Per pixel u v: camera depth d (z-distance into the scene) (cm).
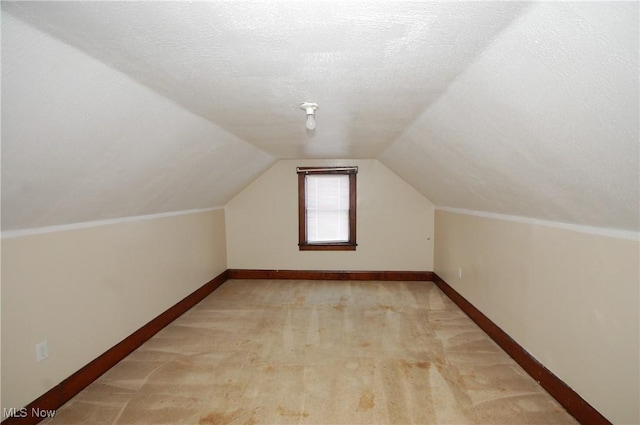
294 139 291
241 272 471
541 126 131
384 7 91
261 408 189
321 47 116
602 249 162
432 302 369
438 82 147
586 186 143
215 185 354
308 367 232
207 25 100
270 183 461
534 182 176
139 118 167
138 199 246
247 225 468
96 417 181
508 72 118
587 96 102
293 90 161
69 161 157
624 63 84
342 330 295
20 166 138
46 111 123
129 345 255
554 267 198
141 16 94
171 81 146
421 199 449
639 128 98
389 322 312
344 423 176
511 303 246
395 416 181
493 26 99
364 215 455
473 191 266
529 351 223
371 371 227
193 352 256
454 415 181
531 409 186
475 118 164
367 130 254
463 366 232
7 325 166
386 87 156
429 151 260
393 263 458
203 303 371
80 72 119
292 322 314
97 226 226
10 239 168
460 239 350
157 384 213
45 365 185
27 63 103
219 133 246
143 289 277
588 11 78
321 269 463
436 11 93
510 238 248
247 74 140
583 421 173
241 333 291
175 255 330
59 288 195
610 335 158
